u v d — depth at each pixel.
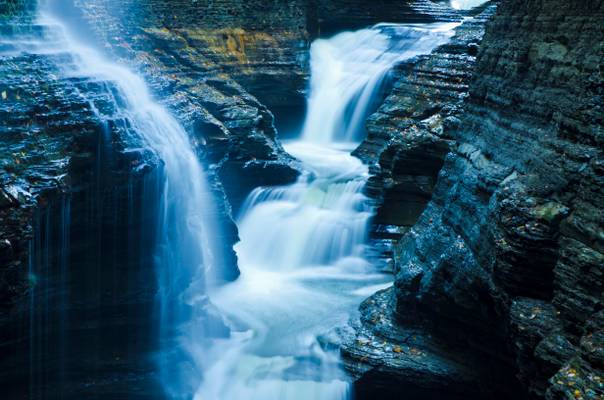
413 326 15.19
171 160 15.94
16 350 12.43
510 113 14.26
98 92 15.20
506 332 12.18
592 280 10.00
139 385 14.31
